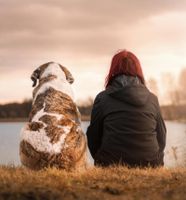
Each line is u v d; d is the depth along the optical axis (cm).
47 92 504
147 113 509
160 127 521
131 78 516
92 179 448
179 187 425
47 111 492
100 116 518
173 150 747
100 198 396
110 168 492
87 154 500
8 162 543
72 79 528
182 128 2470
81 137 491
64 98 504
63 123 488
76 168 483
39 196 395
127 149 505
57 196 395
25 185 416
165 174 472
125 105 509
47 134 481
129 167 504
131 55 523
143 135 506
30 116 498
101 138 527
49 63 528
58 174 454
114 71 521
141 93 510
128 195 405
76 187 419
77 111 509
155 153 510
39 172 466
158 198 399
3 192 400
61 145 479
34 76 527
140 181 443
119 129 508
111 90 516
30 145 481
